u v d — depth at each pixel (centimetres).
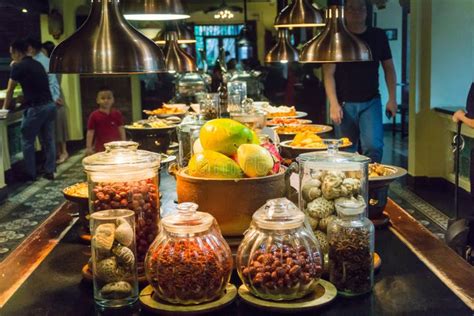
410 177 770
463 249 419
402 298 179
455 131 704
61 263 215
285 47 555
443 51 741
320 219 196
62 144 1036
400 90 1372
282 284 169
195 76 731
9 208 700
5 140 844
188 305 171
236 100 444
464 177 702
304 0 416
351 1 553
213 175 198
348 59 285
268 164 200
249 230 179
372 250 182
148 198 197
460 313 170
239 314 170
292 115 559
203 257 170
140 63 180
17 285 196
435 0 735
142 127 466
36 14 1174
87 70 178
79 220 258
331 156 206
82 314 174
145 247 196
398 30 1344
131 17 305
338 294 182
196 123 301
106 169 194
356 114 573
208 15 1705
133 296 178
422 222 599
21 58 837
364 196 203
